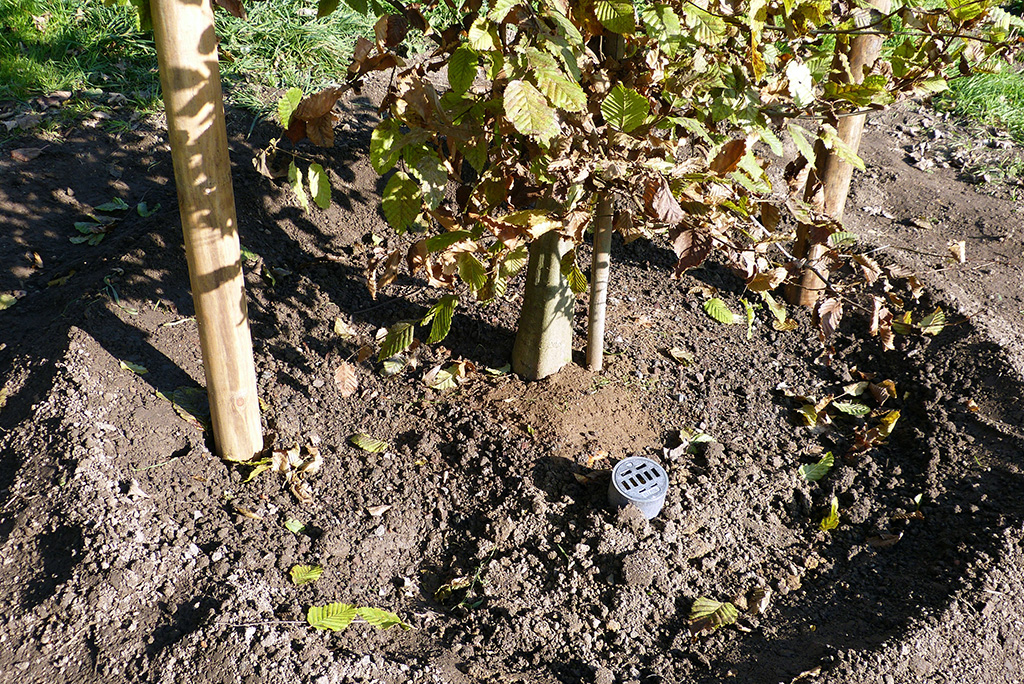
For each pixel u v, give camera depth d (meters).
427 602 2.74
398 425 3.28
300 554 2.74
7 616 2.37
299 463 3.03
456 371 3.46
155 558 2.53
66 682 2.20
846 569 2.89
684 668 2.52
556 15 2.07
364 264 4.16
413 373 3.53
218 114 2.35
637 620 2.69
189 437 2.99
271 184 4.22
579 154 2.22
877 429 3.33
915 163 5.45
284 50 5.19
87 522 2.54
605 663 2.54
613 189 2.32
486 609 2.70
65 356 3.04
